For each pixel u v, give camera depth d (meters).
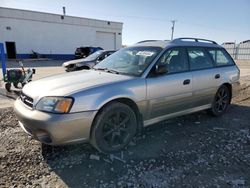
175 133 4.19
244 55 36.59
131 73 3.79
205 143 3.81
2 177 2.78
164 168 3.06
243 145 3.76
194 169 3.04
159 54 3.95
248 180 2.83
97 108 3.12
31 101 3.17
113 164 3.13
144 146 3.66
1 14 28.33
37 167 3.02
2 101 6.54
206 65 4.78
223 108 5.30
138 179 2.81
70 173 2.92
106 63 4.44
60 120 2.87
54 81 3.50
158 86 3.79
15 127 4.29
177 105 4.19
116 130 3.42
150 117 3.86
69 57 34.62
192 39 4.94
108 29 37.88
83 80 3.47
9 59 28.58
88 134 3.14
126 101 3.55
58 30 32.97
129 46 4.74
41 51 32.03
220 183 2.76
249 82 10.59
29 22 30.44
